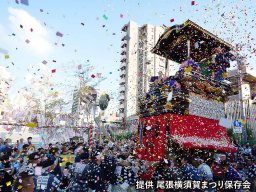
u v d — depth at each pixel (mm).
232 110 18391
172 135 10195
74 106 25172
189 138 10391
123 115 58469
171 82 10961
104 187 6930
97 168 6762
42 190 4789
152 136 11656
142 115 13344
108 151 9289
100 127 20562
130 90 58125
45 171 5711
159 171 7320
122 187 7410
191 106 11172
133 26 62250
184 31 11844
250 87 19891
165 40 12977
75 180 6812
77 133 15523
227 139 12188
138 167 10023
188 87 11141
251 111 17719
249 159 8609
